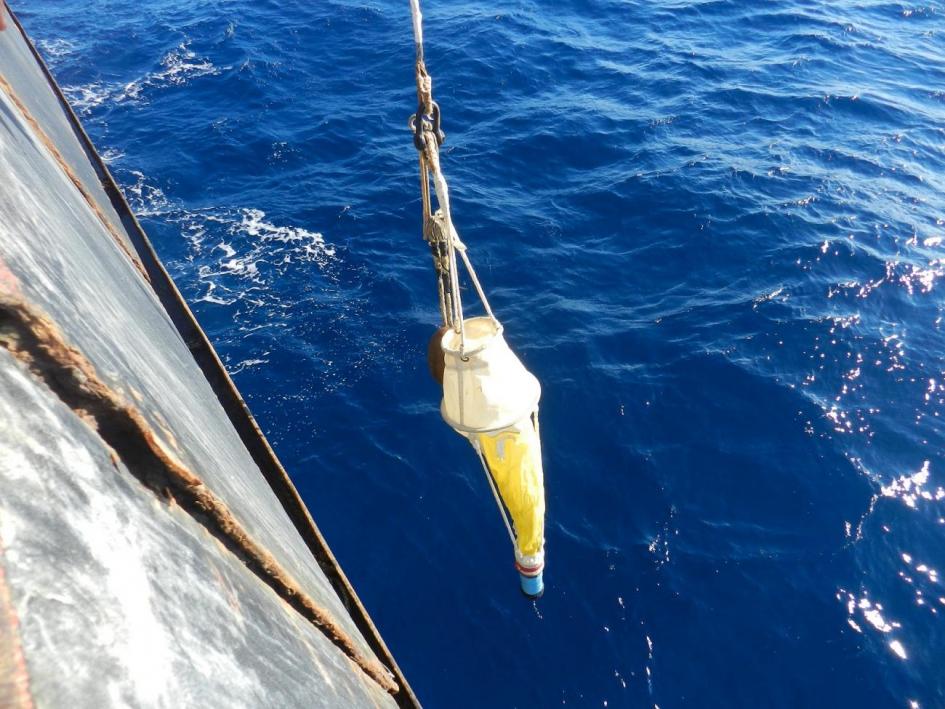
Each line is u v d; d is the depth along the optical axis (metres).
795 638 10.72
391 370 15.14
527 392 3.88
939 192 19.27
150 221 19.47
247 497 3.85
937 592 11.08
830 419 13.64
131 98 25.86
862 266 16.89
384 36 28.94
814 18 29.12
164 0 33.31
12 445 1.66
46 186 5.21
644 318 16.08
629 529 12.20
